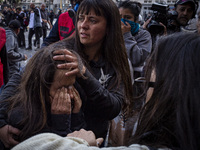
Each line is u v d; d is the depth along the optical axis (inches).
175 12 100.7
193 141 21.5
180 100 22.9
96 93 45.3
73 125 44.4
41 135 25.8
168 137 24.1
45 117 39.8
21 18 366.6
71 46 54.1
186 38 26.1
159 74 26.5
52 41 89.4
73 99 42.7
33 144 24.0
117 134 63.4
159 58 27.5
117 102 50.6
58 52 41.1
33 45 347.9
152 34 101.7
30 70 41.6
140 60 84.7
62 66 39.2
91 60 54.8
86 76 43.8
